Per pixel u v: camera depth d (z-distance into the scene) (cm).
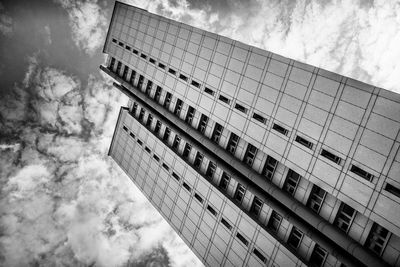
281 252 2577
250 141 2831
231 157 2992
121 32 4862
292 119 2508
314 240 2331
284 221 2650
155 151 4153
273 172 2711
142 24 4406
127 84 4619
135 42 4525
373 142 2033
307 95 2425
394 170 1927
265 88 2733
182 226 3722
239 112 2952
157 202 4131
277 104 2627
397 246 1936
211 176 3394
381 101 2014
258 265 2789
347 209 2238
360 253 2014
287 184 2625
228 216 3095
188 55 3572
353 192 2105
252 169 2859
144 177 4381
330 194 2311
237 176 2983
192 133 3419
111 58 5172
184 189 3662
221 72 3155
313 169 2344
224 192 3159
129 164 4738
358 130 2112
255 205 2936
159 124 4206
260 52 2802
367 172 2045
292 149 2495
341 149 2189
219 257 3203
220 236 3200
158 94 4141
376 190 1995
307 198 2436
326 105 2302
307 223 2438
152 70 4153
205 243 3388
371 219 2003
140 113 4628
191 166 3531
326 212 2317
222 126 3219
